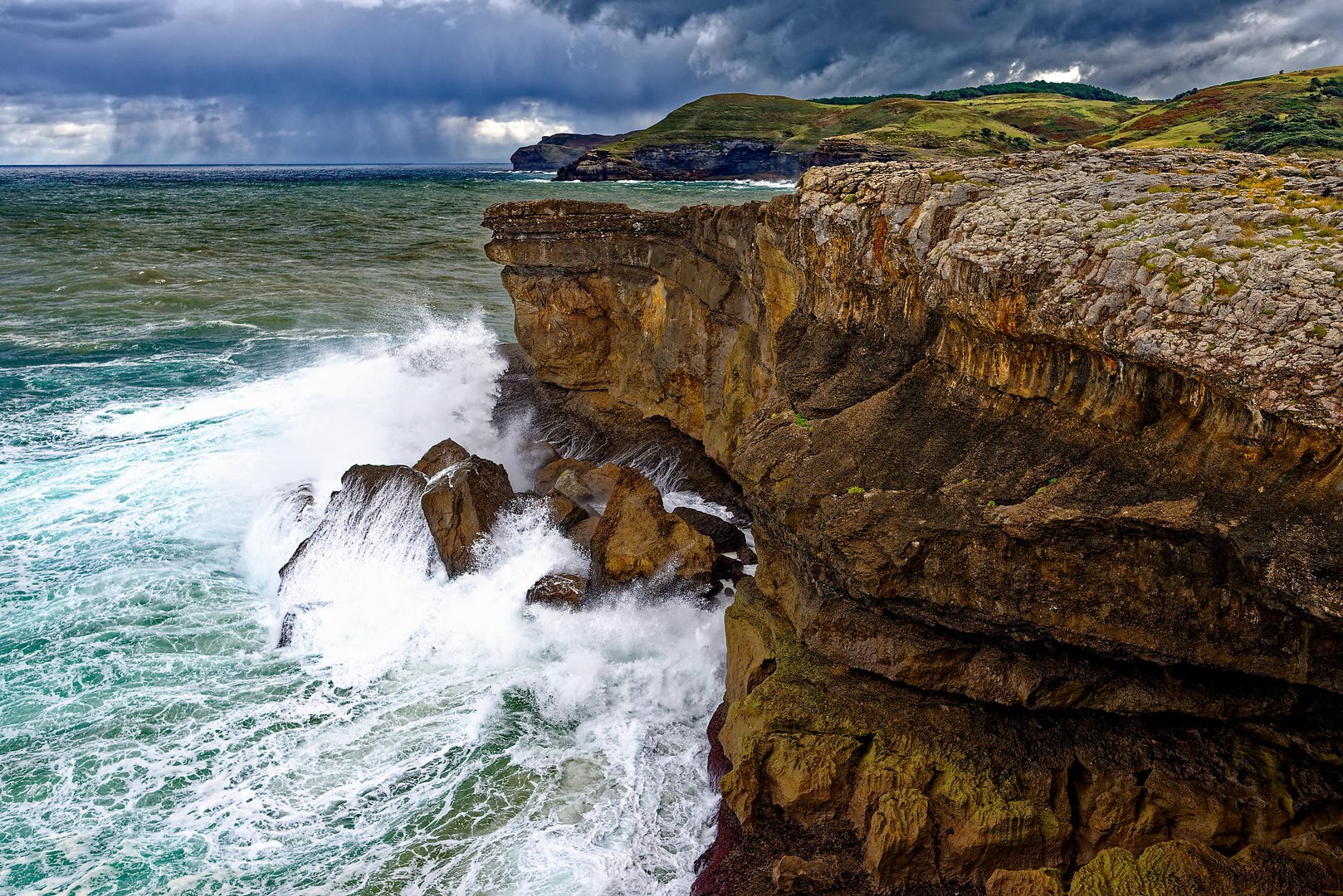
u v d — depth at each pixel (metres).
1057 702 8.36
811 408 10.82
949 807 8.16
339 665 12.69
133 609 14.07
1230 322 6.84
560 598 13.46
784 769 8.84
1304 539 6.29
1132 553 7.39
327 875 9.12
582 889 8.88
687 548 13.52
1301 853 6.83
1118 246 7.84
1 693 11.98
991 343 9.03
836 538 8.79
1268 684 7.85
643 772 10.57
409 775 10.53
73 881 9.08
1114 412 7.95
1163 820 7.80
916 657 8.80
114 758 10.79
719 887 8.52
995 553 8.01
